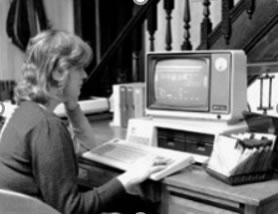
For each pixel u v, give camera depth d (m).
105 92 3.02
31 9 3.86
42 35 1.53
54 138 1.40
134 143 1.92
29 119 1.44
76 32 4.09
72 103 1.91
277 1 2.14
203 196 1.48
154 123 1.89
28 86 1.50
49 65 1.47
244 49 2.27
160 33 3.41
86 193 1.47
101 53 3.97
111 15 4.01
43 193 1.39
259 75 2.18
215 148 1.59
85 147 1.95
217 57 1.79
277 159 1.51
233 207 1.42
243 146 1.46
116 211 1.99
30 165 1.43
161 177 1.56
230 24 2.32
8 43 3.84
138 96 2.37
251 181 1.47
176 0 3.28
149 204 2.02
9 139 1.46
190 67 1.87
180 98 1.91
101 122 2.63
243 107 1.83
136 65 2.94
